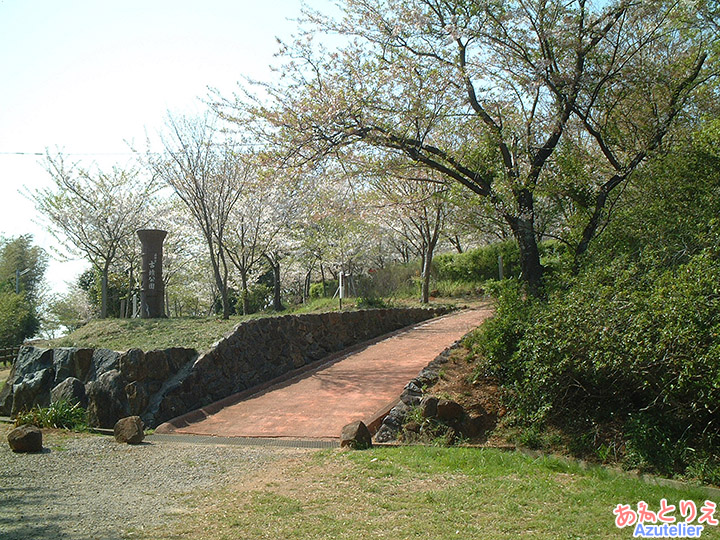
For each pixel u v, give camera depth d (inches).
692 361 235.9
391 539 176.6
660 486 224.2
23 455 306.3
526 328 328.5
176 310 1478.8
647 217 388.8
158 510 213.6
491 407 321.1
